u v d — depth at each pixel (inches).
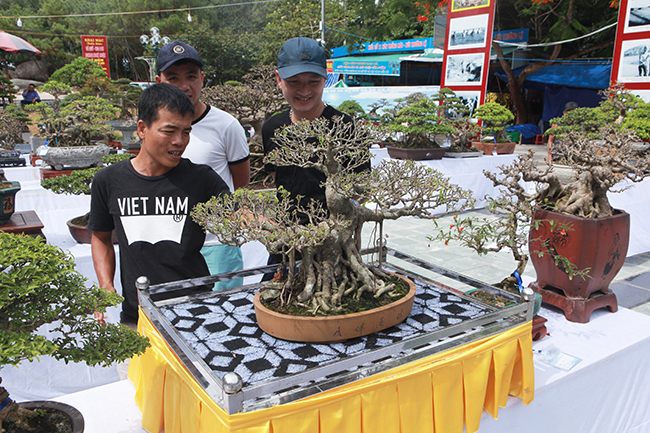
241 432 43.4
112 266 81.4
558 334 86.7
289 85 91.6
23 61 1058.7
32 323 41.9
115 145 285.0
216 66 1013.2
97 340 46.0
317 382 49.2
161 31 1029.2
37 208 162.6
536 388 68.4
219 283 106.2
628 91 219.3
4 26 1031.0
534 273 182.7
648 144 185.5
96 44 541.6
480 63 316.8
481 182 289.6
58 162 184.2
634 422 88.0
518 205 88.1
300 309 58.6
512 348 63.5
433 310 67.0
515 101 672.4
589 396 77.8
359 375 50.4
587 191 92.8
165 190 75.2
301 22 879.1
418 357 54.3
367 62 673.6
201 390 48.5
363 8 716.0
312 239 55.0
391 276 70.6
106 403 64.3
